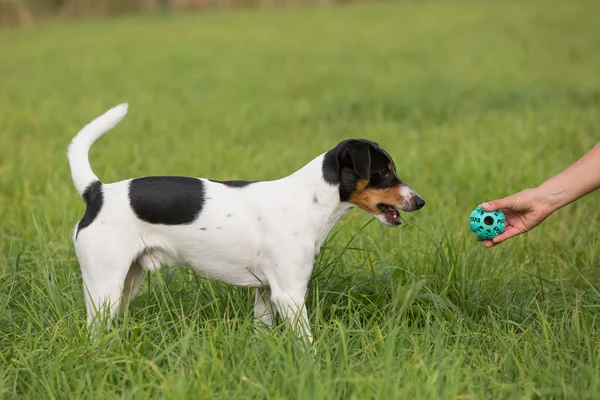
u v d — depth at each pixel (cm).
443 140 1441
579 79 2191
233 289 733
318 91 2227
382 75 2462
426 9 5184
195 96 2153
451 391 516
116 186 660
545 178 1107
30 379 579
